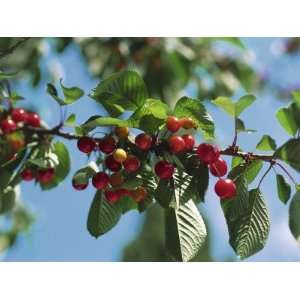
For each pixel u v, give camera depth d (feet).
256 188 3.21
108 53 5.47
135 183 3.14
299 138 3.14
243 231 3.18
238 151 3.17
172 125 3.12
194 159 3.18
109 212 3.34
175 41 5.35
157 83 5.29
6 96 3.51
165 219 3.17
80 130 3.32
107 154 3.22
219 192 3.11
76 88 3.27
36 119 3.56
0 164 3.45
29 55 5.20
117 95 3.22
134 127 3.15
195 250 3.14
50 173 3.49
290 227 3.10
